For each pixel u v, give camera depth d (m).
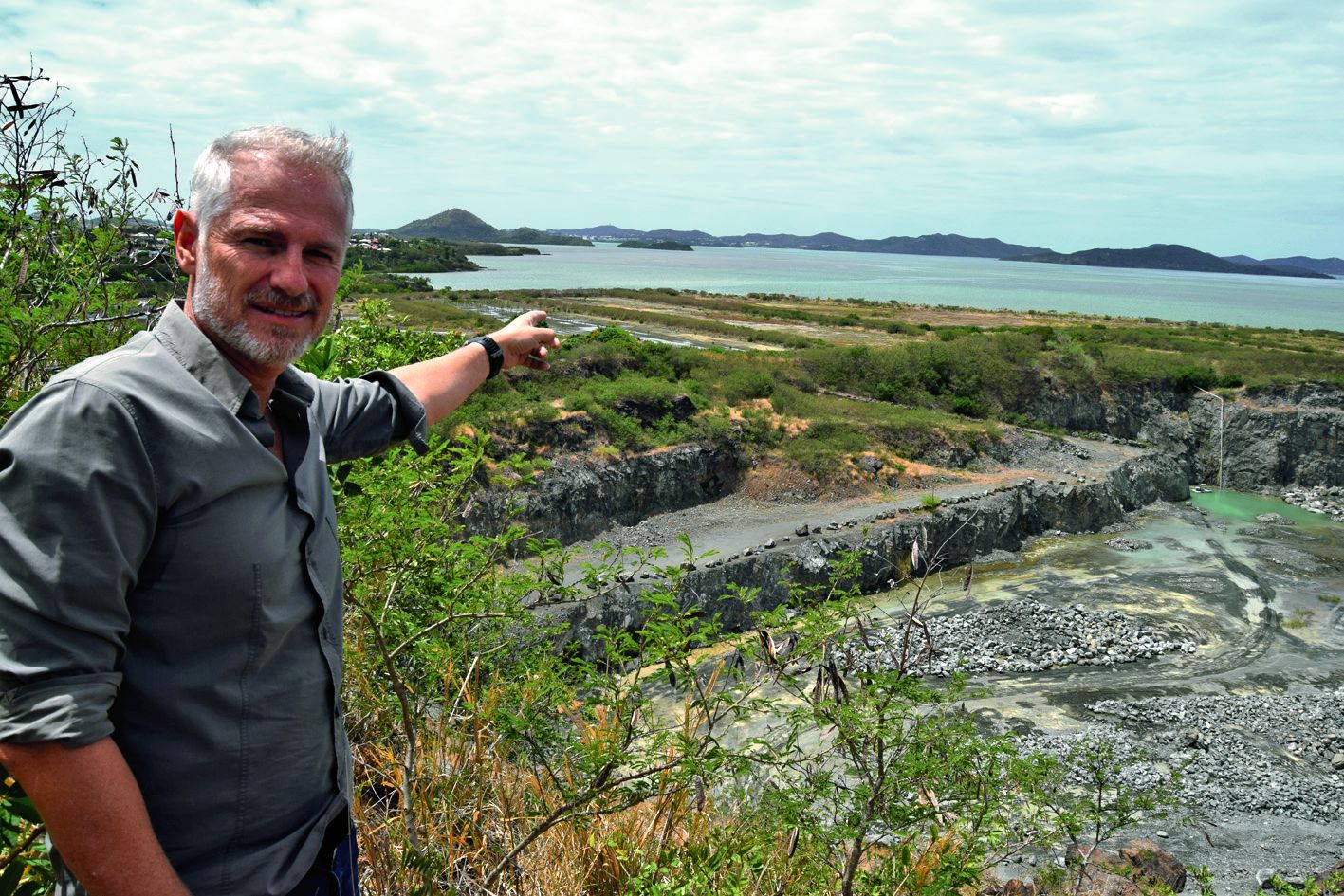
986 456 39.97
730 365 45.25
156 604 1.63
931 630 24.28
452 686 4.31
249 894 1.79
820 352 48.72
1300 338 83.06
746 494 34.69
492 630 4.47
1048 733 19.20
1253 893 13.79
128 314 3.72
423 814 3.64
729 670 3.91
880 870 4.21
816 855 4.17
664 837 3.82
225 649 1.70
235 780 1.75
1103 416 48.09
